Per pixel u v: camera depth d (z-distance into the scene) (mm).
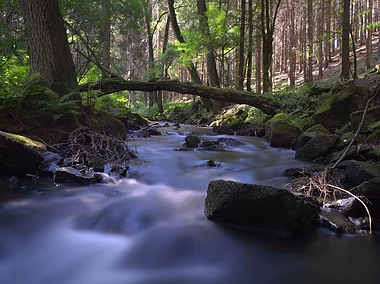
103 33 13969
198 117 19062
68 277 2824
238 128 12086
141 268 2990
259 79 22641
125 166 5941
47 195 4625
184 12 27828
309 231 3648
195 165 6523
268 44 14953
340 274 2875
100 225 3830
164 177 5645
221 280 2809
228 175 5816
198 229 3736
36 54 7250
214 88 12000
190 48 15445
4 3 9812
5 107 5949
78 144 6156
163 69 21109
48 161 5438
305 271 2928
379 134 5953
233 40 15789
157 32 36500
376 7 23656
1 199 4383
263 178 5559
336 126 8023
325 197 4277
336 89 8859
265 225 3686
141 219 3998
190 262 3105
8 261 3053
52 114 6566
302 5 21844
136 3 14984
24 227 3693
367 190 3729
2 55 9789
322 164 6125
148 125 13609
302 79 25969
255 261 3105
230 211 3746
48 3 7227
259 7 17891
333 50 32250
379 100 7496
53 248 3303
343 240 3443
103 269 2957
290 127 8688
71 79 7598
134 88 11477
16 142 4918
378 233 3537
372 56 23375
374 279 2795
